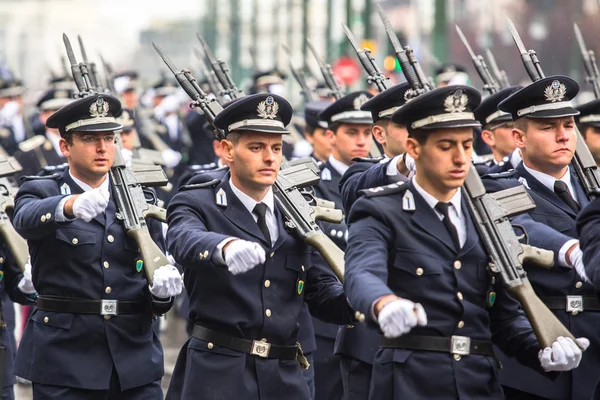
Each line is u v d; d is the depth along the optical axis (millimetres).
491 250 11930
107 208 14695
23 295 16125
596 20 54781
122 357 14539
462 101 11641
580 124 16188
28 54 136375
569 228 13844
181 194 13203
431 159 11680
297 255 13195
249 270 12953
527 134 13828
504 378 13586
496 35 63500
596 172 13898
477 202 12039
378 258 11523
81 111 14492
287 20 56156
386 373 11930
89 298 14500
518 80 62156
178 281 13633
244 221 13086
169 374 23297
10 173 16031
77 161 14602
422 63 53125
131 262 14680
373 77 15453
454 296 11805
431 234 11812
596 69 17953
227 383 12859
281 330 13055
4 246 16109
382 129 15586
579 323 13453
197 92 13891
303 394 13211
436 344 11773
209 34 66250
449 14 63438
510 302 12148
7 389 16875
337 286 13242
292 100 50812
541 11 59750
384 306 10578
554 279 13453
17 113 33094
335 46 51750
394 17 63969
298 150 28047
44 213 13594
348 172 15711
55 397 14430
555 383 13484
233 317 12898
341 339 16141
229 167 13781
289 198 13312
